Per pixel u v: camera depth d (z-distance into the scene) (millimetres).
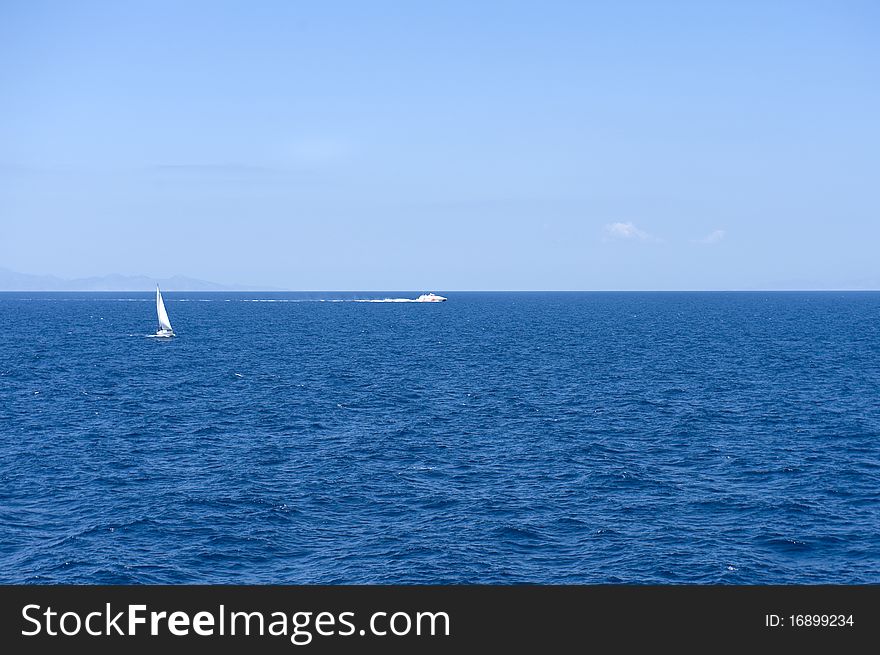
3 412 72750
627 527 41719
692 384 90688
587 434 63625
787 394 82500
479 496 47000
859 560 37406
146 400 80000
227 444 60250
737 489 48219
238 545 39375
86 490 48000
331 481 49938
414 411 74000
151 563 37188
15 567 36656
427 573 36094
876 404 76125
